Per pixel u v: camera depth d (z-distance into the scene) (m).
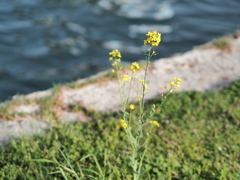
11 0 34.50
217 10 34.41
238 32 18.92
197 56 15.81
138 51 25.67
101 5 34.31
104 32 28.91
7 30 27.98
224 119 10.56
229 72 14.34
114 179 7.34
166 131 9.73
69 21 30.61
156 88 12.74
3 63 23.30
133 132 9.60
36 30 28.38
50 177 7.30
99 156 8.25
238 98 11.98
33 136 9.05
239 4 36.25
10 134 9.35
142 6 34.53
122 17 31.83
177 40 27.69
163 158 8.35
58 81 21.53
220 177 7.62
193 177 7.64
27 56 24.38
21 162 7.84
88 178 7.36
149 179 6.88
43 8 33.12
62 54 24.83
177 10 34.00
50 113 10.78
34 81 21.47
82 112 11.12
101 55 25.06
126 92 12.34
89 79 13.39
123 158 8.22
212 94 12.26
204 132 9.79
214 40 17.58
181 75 13.93
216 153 8.75
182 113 10.97
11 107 11.12
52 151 8.20
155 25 30.52
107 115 10.91
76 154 8.24
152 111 5.95
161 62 14.92
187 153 8.64
